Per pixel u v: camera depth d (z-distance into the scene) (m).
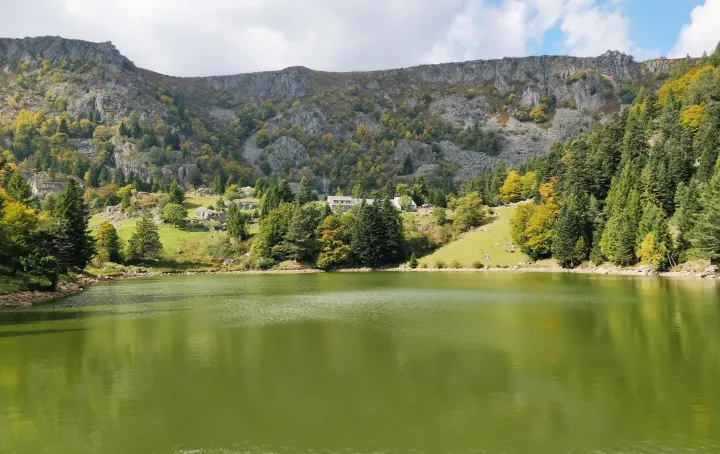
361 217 138.25
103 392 26.02
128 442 19.98
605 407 23.31
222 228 169.25
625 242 102.31
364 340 38.16
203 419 22.27
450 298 64.38
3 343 37.81
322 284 91.00
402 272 124.31
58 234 82.56
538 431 20.69
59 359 32.84
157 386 26.88
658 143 131.50
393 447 19.33
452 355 33.09
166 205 174.75
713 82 160.12
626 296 61.69
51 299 67.31
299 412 22.94
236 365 31.02
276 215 145.62
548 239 121.88
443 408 23.34
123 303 62.25
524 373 28.84
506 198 180.88
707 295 60.59
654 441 19.70
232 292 76.56
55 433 20.95
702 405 23.45
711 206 83.31
